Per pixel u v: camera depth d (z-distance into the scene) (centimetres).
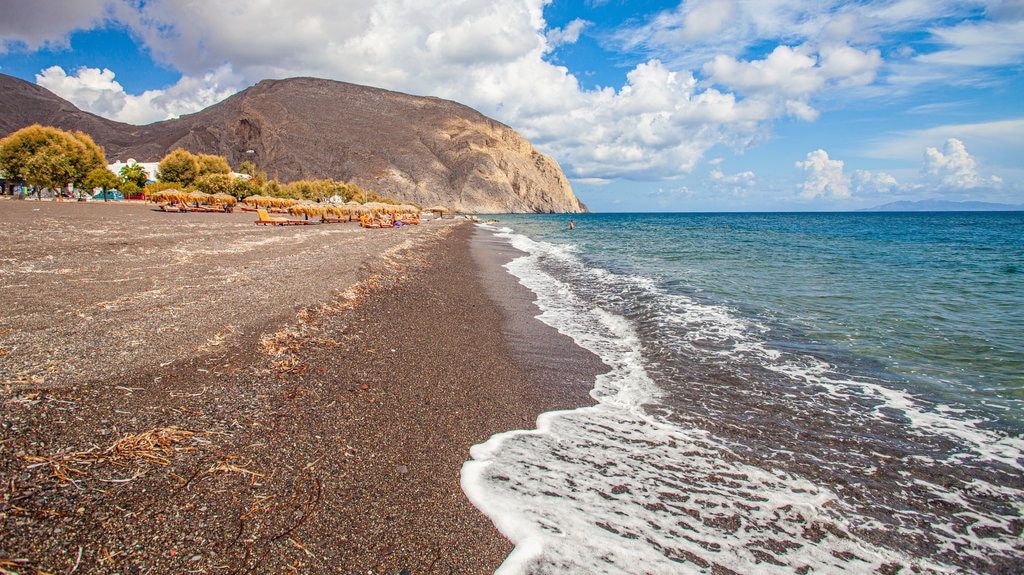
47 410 360
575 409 537
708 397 579
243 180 6209
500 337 837
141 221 2412
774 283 1451
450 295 1195
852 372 667
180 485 301
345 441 396
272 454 356
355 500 321
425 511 322
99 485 287
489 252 2689
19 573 217
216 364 500
